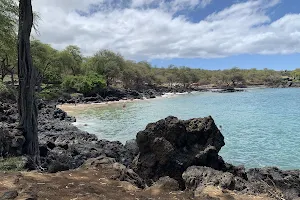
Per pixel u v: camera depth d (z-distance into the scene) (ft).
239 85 542.57
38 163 51.93
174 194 29.17
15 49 76.84
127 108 208.23
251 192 34.58
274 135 104.58
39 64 219.00
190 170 43.55
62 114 145.79
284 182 49.57
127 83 381.40
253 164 70.08
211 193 31.81
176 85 479.41
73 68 338.75
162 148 50.52
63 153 65.16
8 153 49.34
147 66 503.61
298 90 419.95
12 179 30.30
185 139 53.88
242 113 173.17
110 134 110.42
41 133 93.97
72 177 32.68
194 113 175.32
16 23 69.82
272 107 203.92
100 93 287.69
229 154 79.15
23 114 55.57
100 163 37.93
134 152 67.41
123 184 31.17
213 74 571.69
